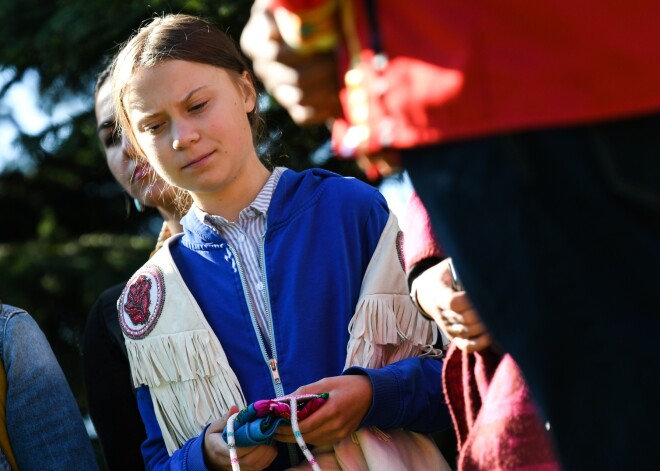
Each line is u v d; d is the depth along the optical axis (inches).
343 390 123.6
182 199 158.6
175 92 129.2
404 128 86.8
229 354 134.7
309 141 229.0
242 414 123.0
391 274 134.9
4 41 254.7
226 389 132.6
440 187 86.4
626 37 79.2
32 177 338.3
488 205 83.8
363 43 89.3
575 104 80.0
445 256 120.4
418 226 123.1
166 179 133.0
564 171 81.0
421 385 130.6
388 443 128.8
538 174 81.7
